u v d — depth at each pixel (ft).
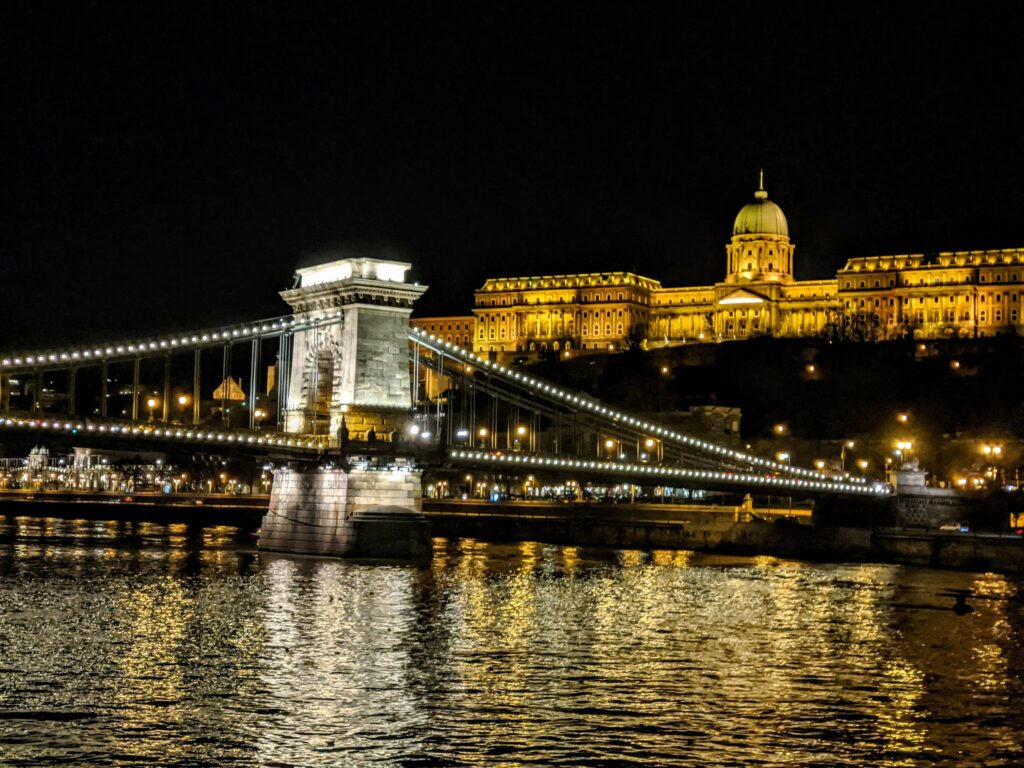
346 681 237.25
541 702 224.94
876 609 341.00
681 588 379.55
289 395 423.64
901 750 203.62
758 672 253.44
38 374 349.41
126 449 371.97
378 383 405.18
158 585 346.95
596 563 458.91
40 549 462.60
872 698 234.17
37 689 225.97
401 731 206.18
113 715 211.20
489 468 424.46
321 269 420.36
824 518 572.92
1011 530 532.73
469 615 310.24
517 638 282.77
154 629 280.92
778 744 204.44
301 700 223.10
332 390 412.98
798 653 274.16
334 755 194.49
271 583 352.08
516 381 459.32
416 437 410.31
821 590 381.81
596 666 255.09
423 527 409.90
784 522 542.16
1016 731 215.10
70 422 346.74
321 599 326.44
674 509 625.41
